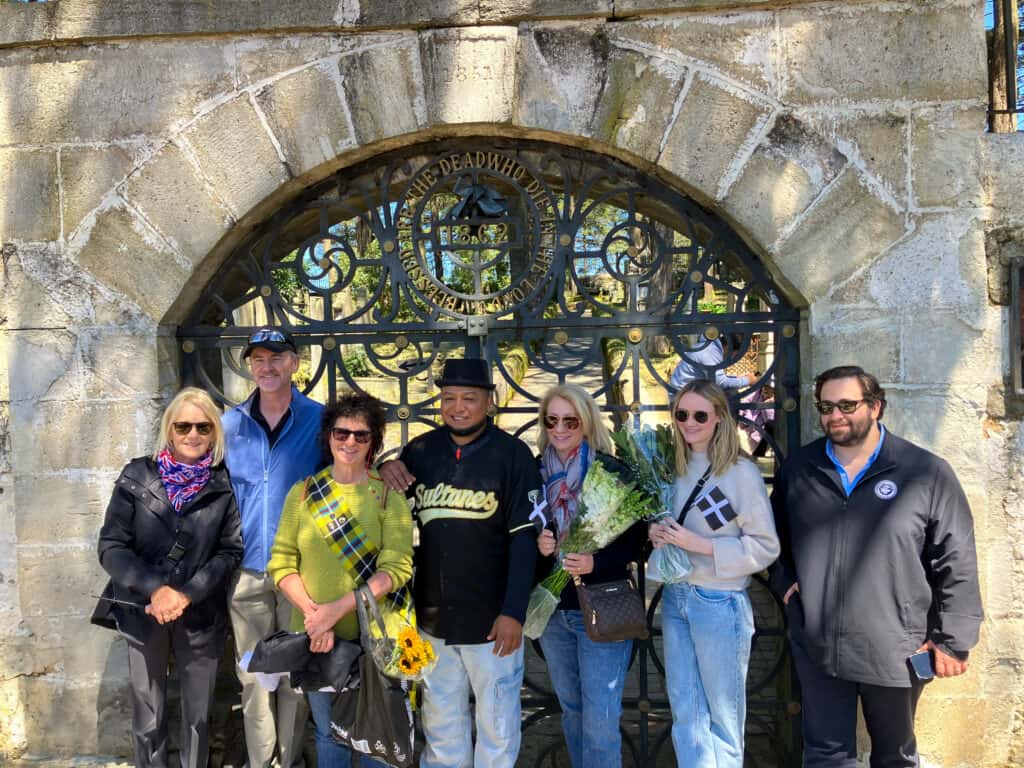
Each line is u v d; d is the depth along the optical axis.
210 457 2.82
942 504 2.49
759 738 3.47
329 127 3.10
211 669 2.85
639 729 3.39
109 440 3.21
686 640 2.68
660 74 3.00
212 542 2.77
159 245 3.17
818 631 2.55
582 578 2.65
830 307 3.00
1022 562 2.95
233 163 3.13
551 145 3.23
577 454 2.78
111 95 3.14
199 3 3.04
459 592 2.64
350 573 2.57
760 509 2.59
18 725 3.28
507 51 3.03
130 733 3.25
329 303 3.32
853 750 2.61
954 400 2.95
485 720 2.69
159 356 3.22
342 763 2.81
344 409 2.59
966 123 2.90
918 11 2.90
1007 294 2.92
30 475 3.22
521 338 3.29
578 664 2.80
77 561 3.22
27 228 3.19
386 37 3.06
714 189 3.02
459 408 2.66
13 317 3.21
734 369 4.06
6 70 3.17
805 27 2.94
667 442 2.74
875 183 2.95
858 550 2.50
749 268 3.21
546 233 3.33
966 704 2.98
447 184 3.44
